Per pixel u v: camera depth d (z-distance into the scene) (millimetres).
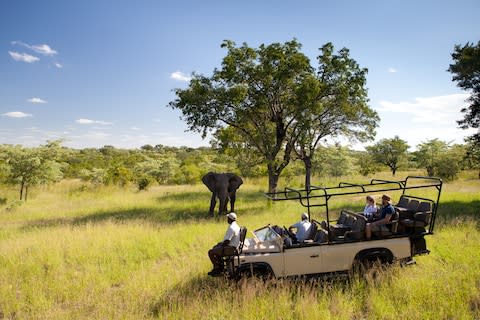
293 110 18250
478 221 11539
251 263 6566
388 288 6270
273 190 19312
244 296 5965
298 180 31031
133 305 6156
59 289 7074
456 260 7742
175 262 8633
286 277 6648
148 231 11766
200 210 17406
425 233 7211
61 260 8898
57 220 15539
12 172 21000
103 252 9492
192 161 45969
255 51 17969
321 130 21906
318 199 19156
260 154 20766
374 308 5707
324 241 6934
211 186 16188
